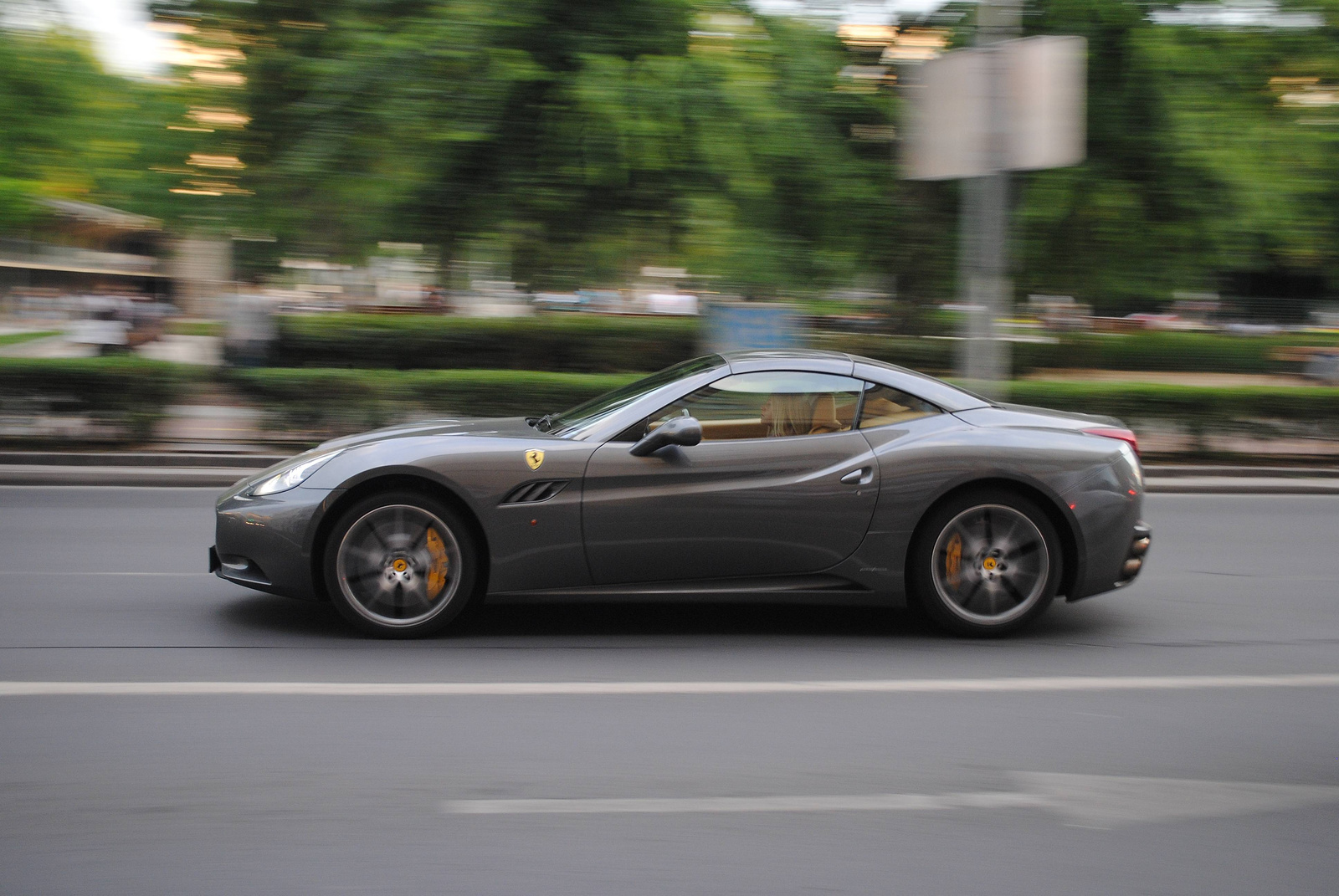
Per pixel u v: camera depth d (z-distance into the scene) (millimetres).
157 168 12398
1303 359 22688
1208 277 14867
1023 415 5457
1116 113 13680
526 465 4980
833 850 3131
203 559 6777
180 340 25422
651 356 19547
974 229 9602
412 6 11930
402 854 3057
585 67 11602
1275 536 8367
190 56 12430
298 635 5109
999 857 3113
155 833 3148
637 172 12047
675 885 2920
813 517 5090
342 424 11516
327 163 11656
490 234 12516
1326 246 14445
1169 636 5445
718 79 11734
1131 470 5344
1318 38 13711
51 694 4262
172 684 4387
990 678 4691
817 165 12781
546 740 3885
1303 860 3133
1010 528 5234
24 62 13953
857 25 14109
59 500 8977
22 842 3086
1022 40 7977
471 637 5125
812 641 5184
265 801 3363
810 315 13594
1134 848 3180
